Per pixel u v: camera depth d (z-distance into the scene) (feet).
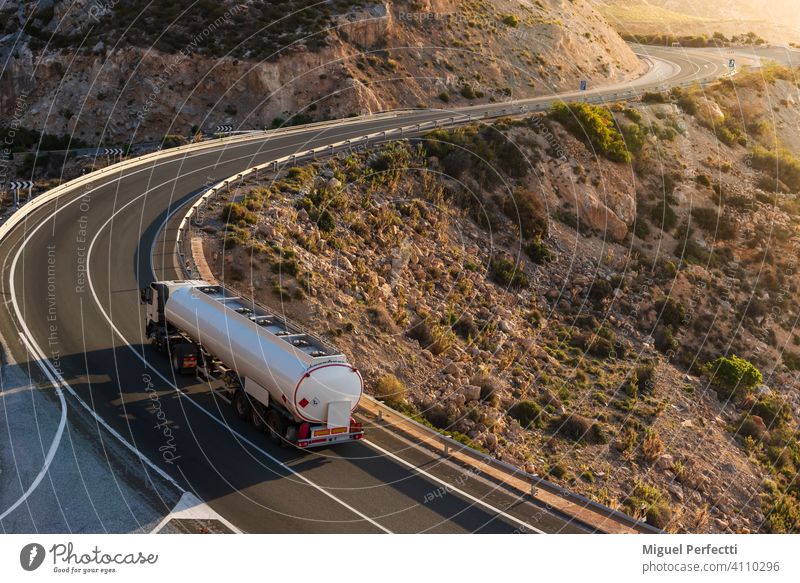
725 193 194.90
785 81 285.23
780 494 95.81
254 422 67.36
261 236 115.85
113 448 61.57
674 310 143.02
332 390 61.77
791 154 238.48
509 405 100.73
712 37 435.94
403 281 126.52
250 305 73.10
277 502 56.24
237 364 67.00
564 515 59.11
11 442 61.21
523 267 148.36
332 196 137.69
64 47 229.86
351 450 66.49
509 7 300.81
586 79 279.90
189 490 56.80
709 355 136.87
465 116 191.72
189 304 75.41
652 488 86.94
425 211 150.41
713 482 93.40
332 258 120.67
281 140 177.78
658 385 117.80
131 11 236.63
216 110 214.69
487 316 126.41
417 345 108.27
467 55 259.19
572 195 173.88
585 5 352.90
